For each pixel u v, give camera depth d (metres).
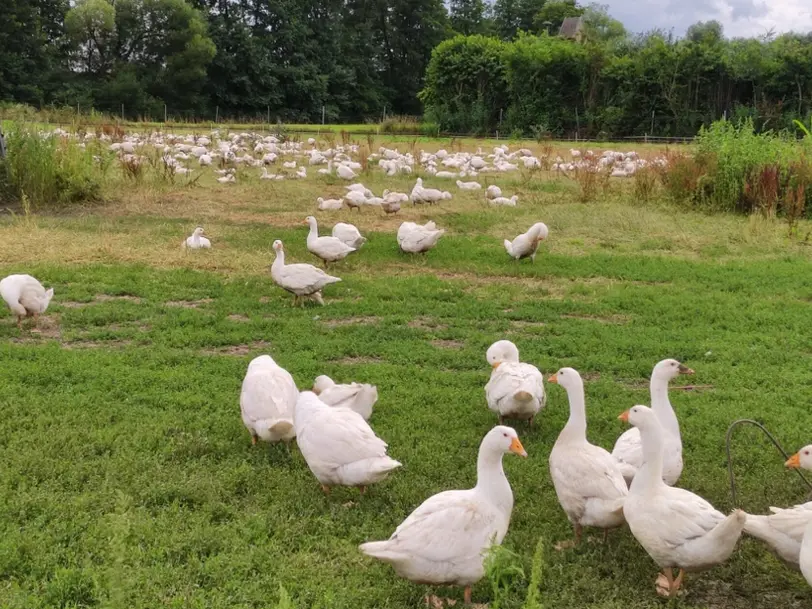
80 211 17.73
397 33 90.62
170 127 48.12
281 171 26.27
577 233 17.08
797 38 50.41
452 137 50.47
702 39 53.75
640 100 50.50
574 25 72.38
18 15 63.41
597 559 5.10
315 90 79.00
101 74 70.38
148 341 9.34
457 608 4.52
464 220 18.19
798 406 7.79
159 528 5.08
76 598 4.33
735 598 4.75
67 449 6.17
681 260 14.46
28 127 19.22
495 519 4.55
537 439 6.98
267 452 6.45
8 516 5.11
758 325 10.61
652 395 5.96
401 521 5.36
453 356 9.05
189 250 13.88
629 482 5.67
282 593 3.34
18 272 11.92
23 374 7.87
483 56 54.19
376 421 7.19
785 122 45.56
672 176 21.45
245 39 74.44
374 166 29.34
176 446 6.37
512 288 12.34
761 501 5.76
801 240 16.33
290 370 8.41
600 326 10.48
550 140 48.19
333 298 11.59
